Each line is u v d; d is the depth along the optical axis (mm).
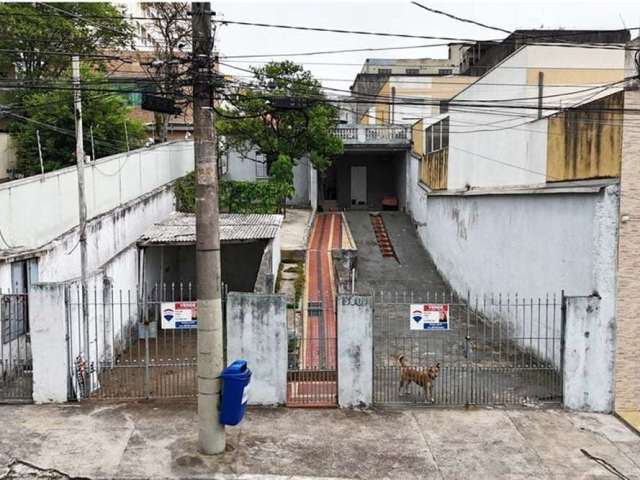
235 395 8203
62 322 10023
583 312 10125
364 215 30234
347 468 8070
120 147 23984
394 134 30344
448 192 20906
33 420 9352
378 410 9992
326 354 13242
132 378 12242
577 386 10188
